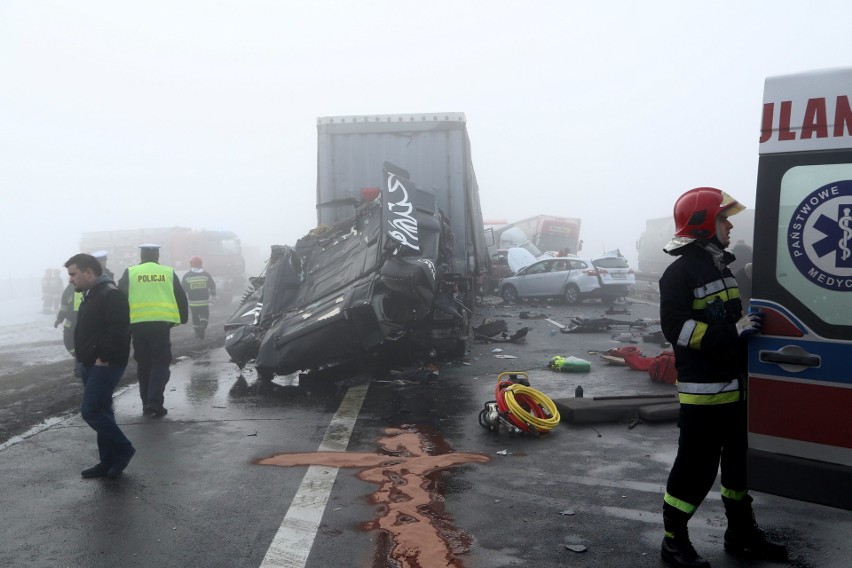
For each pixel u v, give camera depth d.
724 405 3.88
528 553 4.18
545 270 22.53
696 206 3.94
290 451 6.39
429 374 9.63
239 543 4.43
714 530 4.46
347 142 13.67
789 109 3.75
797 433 3.72
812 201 3.68
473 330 14.10
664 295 3.95
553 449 6.27
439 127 13.45
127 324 5.74
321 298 9.67
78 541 4.51
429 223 10.69
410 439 6.68
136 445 6.71
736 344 3.79
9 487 5.55
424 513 4.82
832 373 3.62
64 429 7.38
